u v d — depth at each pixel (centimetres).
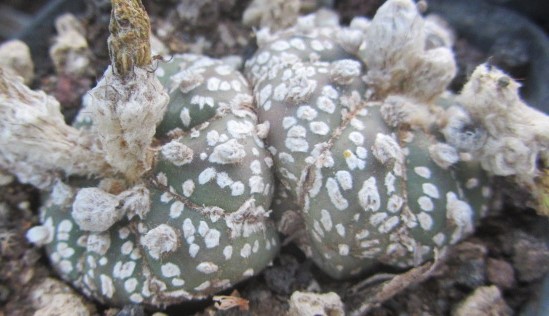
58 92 10
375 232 7
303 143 7
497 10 10
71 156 7
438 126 8
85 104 9
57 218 8
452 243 7
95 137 8
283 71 8
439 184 7
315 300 7
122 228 7
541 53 9
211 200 7
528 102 9
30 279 8
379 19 7
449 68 8
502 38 10
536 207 8
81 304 8
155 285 7
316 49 8
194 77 8
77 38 10
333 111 7
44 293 8
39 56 11
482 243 8
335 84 8
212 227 7
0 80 7
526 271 8
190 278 7
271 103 8
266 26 10
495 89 7
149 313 8
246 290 8
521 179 8
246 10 11
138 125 6
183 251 7
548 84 9
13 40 11
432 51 8
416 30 7
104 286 7
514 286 8
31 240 8
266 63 8
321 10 11
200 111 8
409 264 8
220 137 7
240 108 8
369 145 7
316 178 7
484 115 7
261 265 8
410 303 8
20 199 9
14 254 8
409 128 8
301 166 7
